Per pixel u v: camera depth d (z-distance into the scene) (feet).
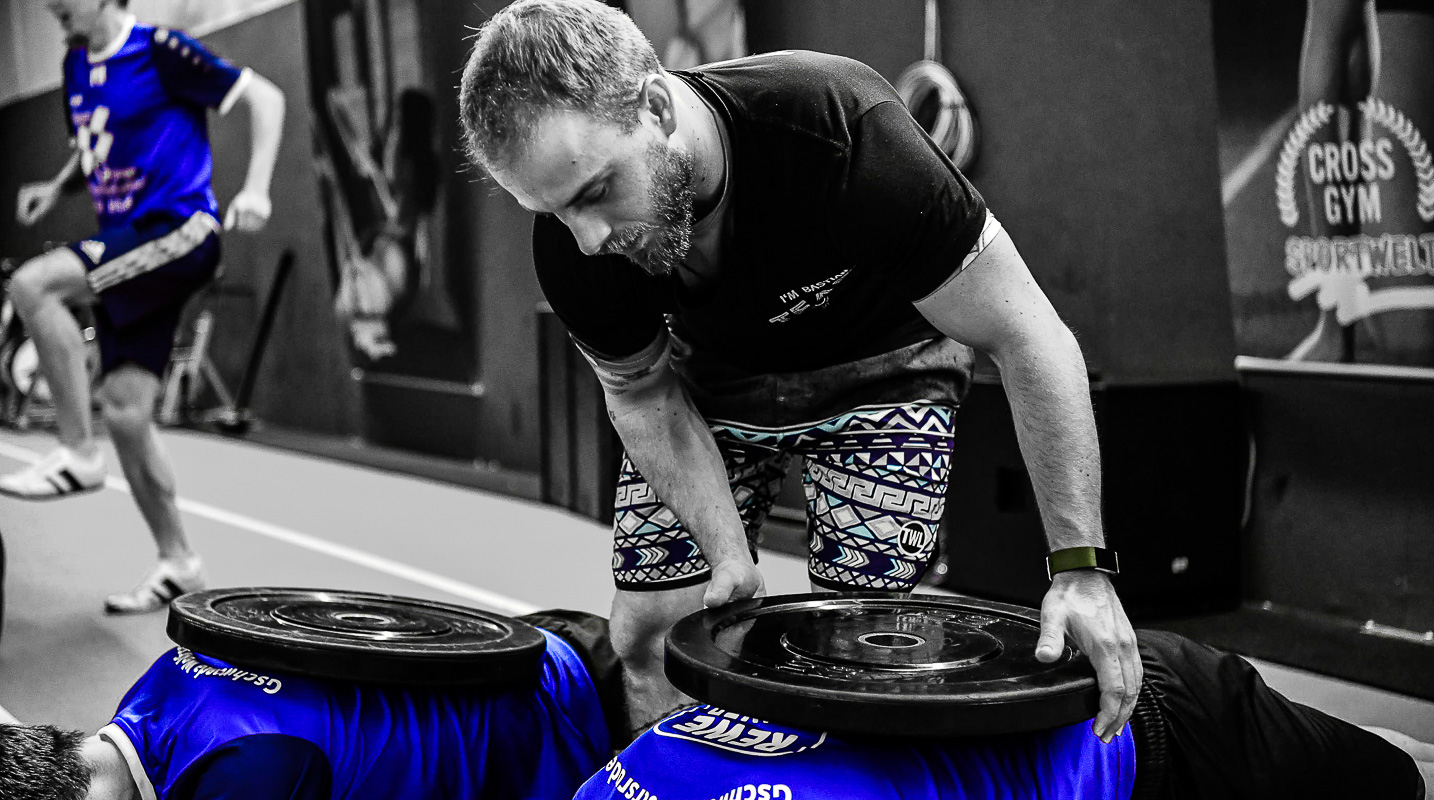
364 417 22.36
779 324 4.95
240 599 5.09
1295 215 10.48
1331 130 10.11
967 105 12.74
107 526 14.88
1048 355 4.08
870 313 5.08
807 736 3.89
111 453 20.86
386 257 21.01
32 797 3.99
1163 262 11.53
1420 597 10.01
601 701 5.62
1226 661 4.95
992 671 3.77
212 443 22.75
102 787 4.29
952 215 4.07
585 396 15.30
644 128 3.86
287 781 4.22
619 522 5.47
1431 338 9.74
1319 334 10.46
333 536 14.47
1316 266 10.39
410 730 4.64
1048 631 3.86
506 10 3.85
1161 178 11.44
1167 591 10.83
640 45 3.87
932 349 5.34
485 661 4.66
